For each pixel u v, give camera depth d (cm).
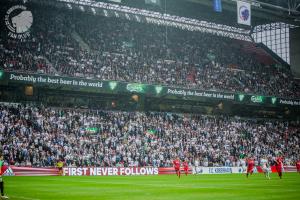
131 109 6862
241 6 6688
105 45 7219
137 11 7362
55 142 5116
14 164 4697
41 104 5934
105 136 5556
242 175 5275
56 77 5738
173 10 7431
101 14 7388
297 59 8962
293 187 3209
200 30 8562
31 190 2842
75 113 5797
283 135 7506
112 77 6444
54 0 6425
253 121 7619
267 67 8731
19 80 5494
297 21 8131
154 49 7694
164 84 6800
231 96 7150
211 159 6072
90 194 2566
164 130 6197
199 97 6944
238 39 9275
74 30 7206
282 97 7688
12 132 4978
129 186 3231
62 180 3925
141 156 5506
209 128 6744
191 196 2450
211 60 8175
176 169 4581
